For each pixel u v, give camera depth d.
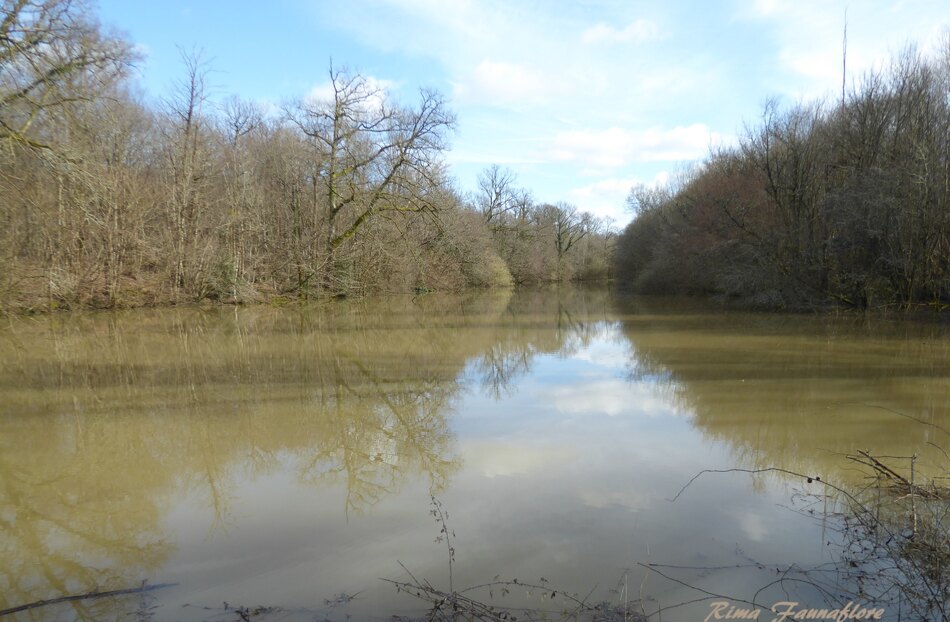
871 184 18.86
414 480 5.84
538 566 4.07
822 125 22.56
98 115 18.94
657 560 4.12
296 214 27.20
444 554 4.28
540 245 55.97
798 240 22.06
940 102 19.27
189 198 24.78
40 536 4.75
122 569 4.19
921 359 11.62
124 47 14.60
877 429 7.16
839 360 11.70
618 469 5.99
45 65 13.26
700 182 31.33
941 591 3.55
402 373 11.55
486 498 5.30
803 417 7.74
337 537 4.62
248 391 9.91
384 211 28.53
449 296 35.84
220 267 25.28
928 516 4.44
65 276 21.03
